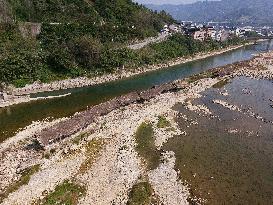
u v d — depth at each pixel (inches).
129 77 4220.0
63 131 2263.8
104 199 1686.8
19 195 1701.5
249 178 1916.8
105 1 6033.5
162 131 2486.5
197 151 2206.0
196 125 2613.2
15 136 2357.3
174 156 2134.6
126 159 2057.1
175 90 3454.7
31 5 4948.3
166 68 4894.2
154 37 5900.6
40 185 1782.7
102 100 3275.1
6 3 4586.6
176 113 2842.0
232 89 3627.0
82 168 1953.7
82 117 2522.1
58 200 1665.8
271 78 4156.0
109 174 1899.6
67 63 3865.7
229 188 1819.6
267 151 2228.1
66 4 5369.1
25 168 1932.8
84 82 3823.8
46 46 4158.5
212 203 1694.1
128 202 1649.9
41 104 3095.5
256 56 5910.4
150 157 2124.8
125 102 2930.6
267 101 3245.6
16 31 4212.6
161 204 1665.8
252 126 2625.5
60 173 1895.9
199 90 3528.5
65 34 4463.6
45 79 3659.0
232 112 2915.8
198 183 1855.3
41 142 2119.8
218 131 2517.2
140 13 6417.3
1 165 1964.8
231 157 2139.5
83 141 2263.8
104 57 4212.6
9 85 3405.5
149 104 3002.0
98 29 4918.8
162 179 1881.2
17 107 2994.6
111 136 2361.0
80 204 1644.9
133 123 2591.0
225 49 7347.4
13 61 3521.2
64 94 3435.0
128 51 4660.4
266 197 1756.9
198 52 6279.5
